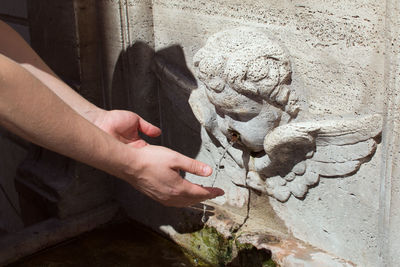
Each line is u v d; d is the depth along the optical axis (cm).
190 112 182
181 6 172
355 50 133
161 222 203
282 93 147
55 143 107
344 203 150
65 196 208
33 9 205
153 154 121
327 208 156
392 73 124
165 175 122
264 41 146
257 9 151
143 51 187
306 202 161
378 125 132
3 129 264
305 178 156
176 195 129
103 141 113
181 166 124
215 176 175
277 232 174
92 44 195
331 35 136
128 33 185
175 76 179
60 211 208
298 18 142
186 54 177
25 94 100
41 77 142
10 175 271
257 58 143
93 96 202
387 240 139
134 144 148
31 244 198
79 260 196
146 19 184
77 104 143
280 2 145
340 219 153
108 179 219
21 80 100
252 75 142
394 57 122
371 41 129
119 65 193
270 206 174
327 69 140
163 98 194
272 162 159
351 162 142
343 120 138
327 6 135
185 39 175
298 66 146
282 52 146
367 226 146
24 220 236
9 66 99
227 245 180
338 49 136
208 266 187
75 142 108
